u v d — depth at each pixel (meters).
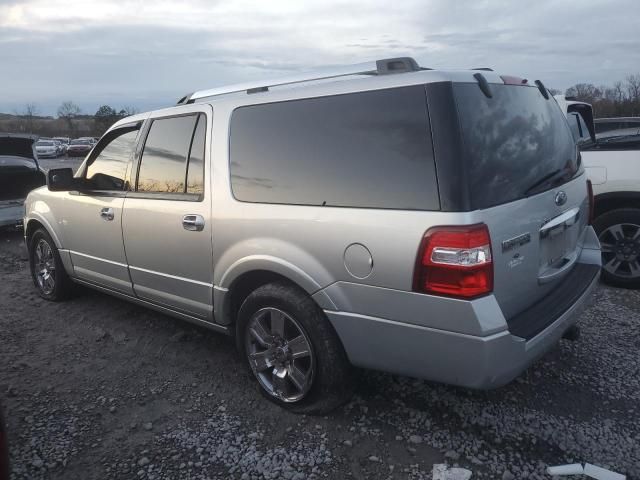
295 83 3.37
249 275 3.39
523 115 3.15
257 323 3.37
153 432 3.15
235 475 2.78
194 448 3.00
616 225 5.33
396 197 2.70
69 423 3.25
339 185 2.92
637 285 5.32
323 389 3.14
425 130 2.65
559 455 2.88
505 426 3.13
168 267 3.87
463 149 2.58
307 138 3.09
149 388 3.67
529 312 2.97
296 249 3.05
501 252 2.66
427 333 2.66
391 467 2.81
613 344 4.14
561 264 3.37
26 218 5.47
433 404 3.37
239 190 3.37
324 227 2.92
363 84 2.91
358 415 3.27
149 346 4.33
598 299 5.12
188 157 3.72
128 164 4.23
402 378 3.67
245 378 3.78
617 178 5.30
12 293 5.72
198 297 3.72
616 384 3.56
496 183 2.71
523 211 2.84
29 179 9.07
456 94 2.67
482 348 2.54
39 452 2.97
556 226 3.19
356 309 2.86
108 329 4.68
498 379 2.62
